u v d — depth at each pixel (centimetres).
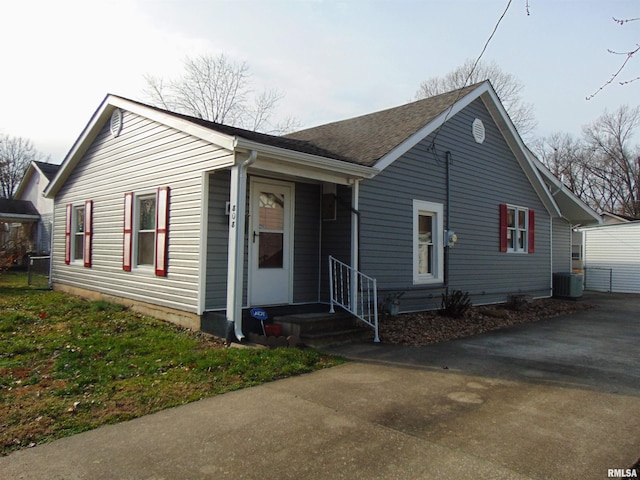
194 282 748
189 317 757
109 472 307
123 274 955
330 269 811
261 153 661
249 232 799
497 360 623
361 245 873
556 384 515
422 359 620
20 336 693
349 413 415
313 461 324
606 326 949
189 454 334
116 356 592
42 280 1497
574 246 2152
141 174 912
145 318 841
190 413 413
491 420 402
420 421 398
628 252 1895
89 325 777
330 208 886
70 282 1196
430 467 316
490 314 1023
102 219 1054
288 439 360
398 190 952
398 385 500
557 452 341
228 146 657
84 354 596
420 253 1035
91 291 1084
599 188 3494
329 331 714
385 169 925
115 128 1015
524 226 1363
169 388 477
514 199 1304
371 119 1221
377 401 448
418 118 1054
